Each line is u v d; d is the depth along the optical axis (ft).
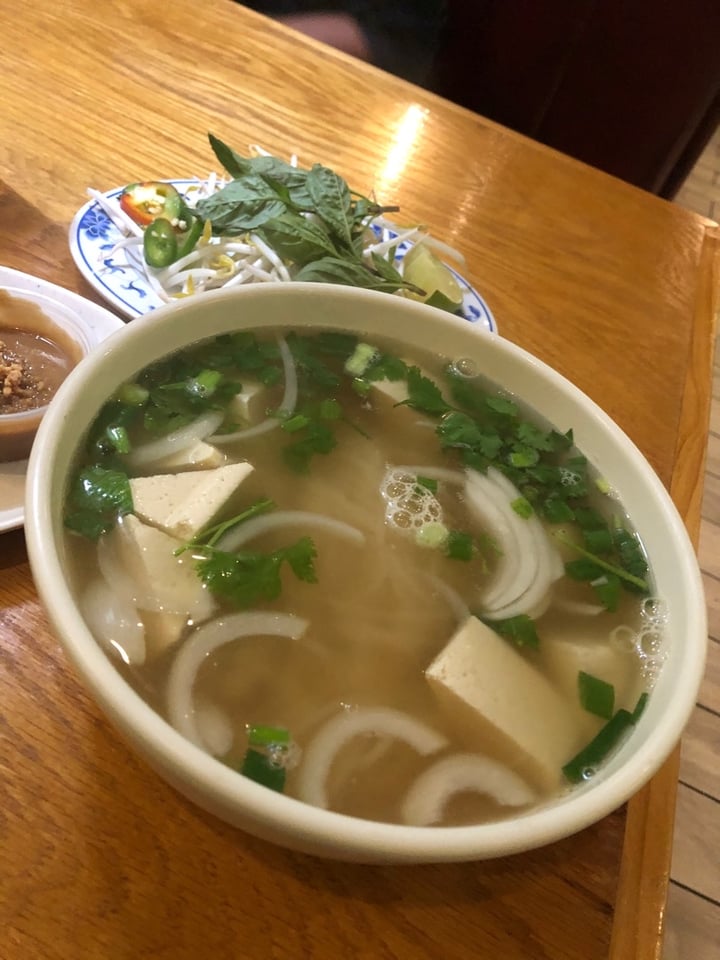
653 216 2.04
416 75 3.17
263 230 1.49
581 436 1.15
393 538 1.06
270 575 0.93
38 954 0.72
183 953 0.75
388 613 0.98
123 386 0.99
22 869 0.76
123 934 0.75
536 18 2.99
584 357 1.61
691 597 0.93
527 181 2.00
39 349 1.21
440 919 0.83
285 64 2.02
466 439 1.16
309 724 0.85
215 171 1.72
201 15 2.04
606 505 1.11
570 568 1.07
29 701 0.87
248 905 0.79
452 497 1.12
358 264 1.48
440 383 1.20
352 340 1.19
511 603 1.03
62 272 1.42
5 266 1.36
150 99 1.79
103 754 0.85
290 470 1.09
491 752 0.87
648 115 3.07
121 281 1.42
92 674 0.66
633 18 2.88
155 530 0.91
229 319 1.09
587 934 0.85
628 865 0.92
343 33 2.91
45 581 0.69
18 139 1.58
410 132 1.99
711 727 2.37
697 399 1.62
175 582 0.89
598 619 1.02
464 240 1.78
